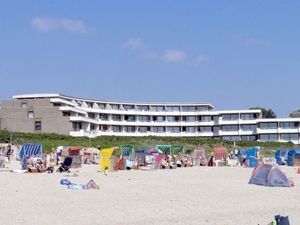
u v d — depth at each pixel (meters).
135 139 108.00
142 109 141.12
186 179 37.44
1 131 91.50
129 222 17.72
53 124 111.50
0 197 23.70
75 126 113.44
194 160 62.41
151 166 51.66
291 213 20.61
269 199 25.55
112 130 133.88
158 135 136.50
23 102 114.25
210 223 17.80
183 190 29.19
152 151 60.47
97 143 92.25
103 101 135.75
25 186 28.92
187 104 143.12
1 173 38.34
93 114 130.75
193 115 141.75
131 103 139.88
